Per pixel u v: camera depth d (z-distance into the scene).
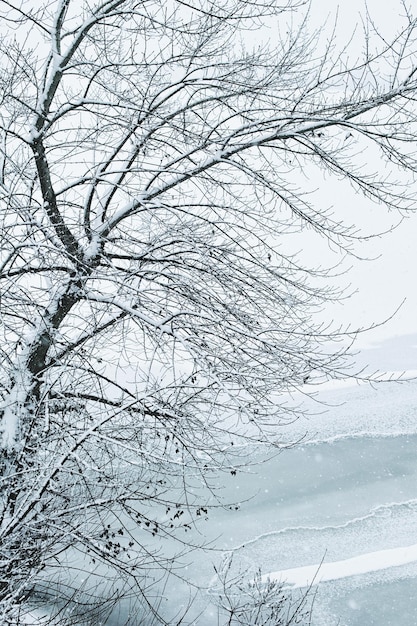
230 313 6.88
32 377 6.47
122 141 6.73
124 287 6.60
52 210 6.71
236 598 9.92
